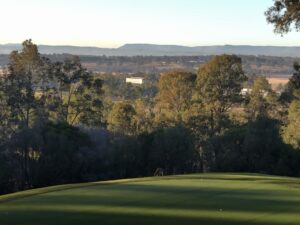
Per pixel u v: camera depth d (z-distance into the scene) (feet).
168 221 53.57
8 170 143.54
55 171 148.66
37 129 150.20
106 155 156.76
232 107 233.14
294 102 208.74
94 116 208.03
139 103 248.11
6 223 52.90
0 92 186.60
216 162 166.30
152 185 79.05
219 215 56.34
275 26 73.05
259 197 68.13
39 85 199.62
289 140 180.86
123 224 52.49
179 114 215.51
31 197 68.08
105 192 71.87
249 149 164.14
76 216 56.24
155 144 163.53
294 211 58.59
